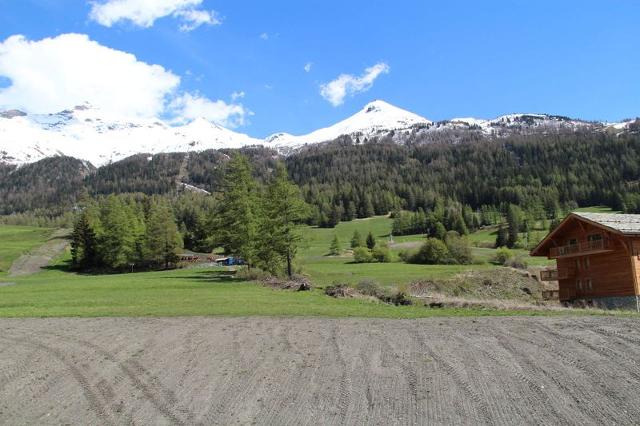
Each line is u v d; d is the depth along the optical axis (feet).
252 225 187.21
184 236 432.66
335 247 409.69
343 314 72.38
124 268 318.04
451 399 33.94
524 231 477.36
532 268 224.74
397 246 406.82
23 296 123.75
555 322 57.62
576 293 137.49
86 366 44.93
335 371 40.65
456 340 49.62
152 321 69.77
